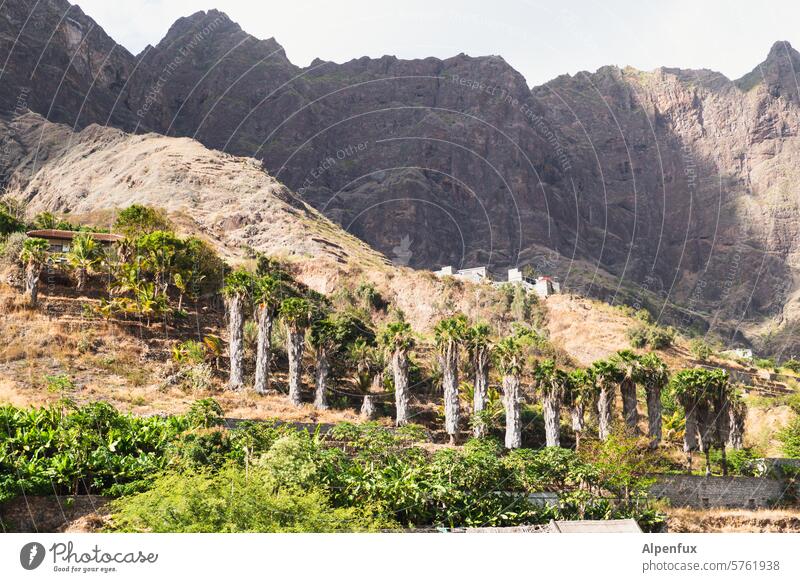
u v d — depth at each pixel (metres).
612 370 57.72
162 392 55.09
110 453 36.44
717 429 57.16
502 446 53.72
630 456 48.62
